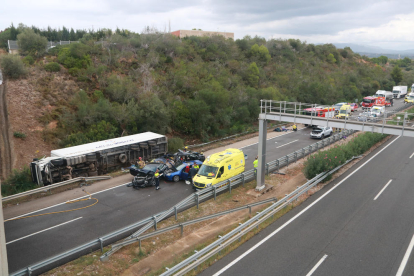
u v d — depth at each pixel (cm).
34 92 2722
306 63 6819
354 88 6625
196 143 3073
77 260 1038
